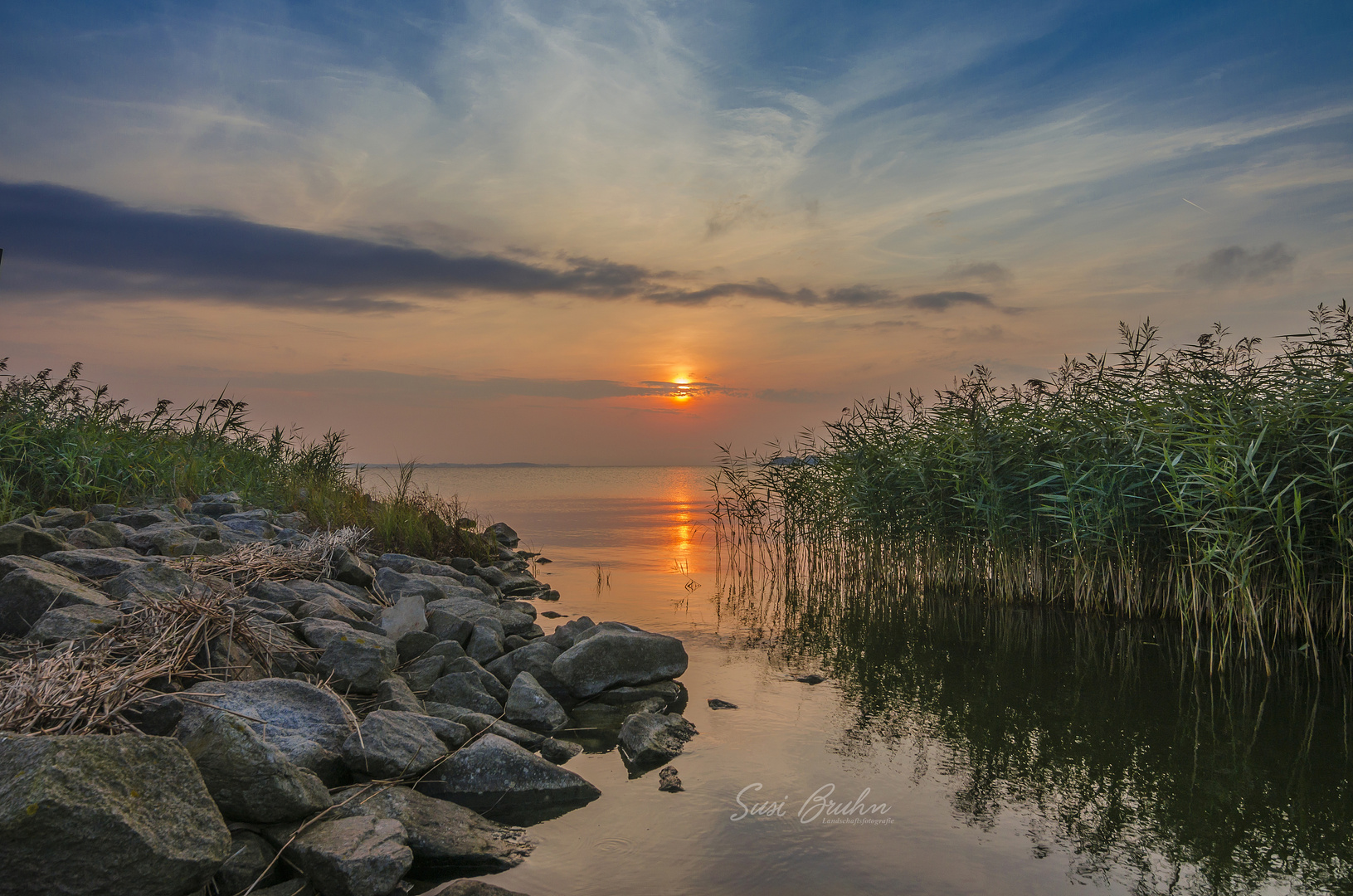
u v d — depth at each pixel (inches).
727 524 798.5
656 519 890.7
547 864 148.0
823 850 156.1
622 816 167.8
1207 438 305.1
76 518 310.2
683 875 145.3
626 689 253.0
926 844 159.6
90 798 112.3
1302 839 163.5
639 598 415.8
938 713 237.6
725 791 181.3
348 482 613.0
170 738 131.6
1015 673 282.0
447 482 1982.0
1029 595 408.8
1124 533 353.7
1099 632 343.3
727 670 284.0
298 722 170.7
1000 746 212.2
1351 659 292.7
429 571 383.2
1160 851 158.4
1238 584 291.3
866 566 456.8
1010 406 400.8
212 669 188.9
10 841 105.8
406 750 174.4
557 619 358.0
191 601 204.5
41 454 381.7
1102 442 357.7
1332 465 285.7
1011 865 152.0
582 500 1235.9
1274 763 201.9
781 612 386.0
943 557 430.3
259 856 133.0
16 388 420.8
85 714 149.7
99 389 445.1
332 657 215.2
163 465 444.8
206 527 340.5
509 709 222.7
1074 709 242.7
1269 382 314.8
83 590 205.6
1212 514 307.4
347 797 157.1
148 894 114.3
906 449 446.3
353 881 129.9
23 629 190.2
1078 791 185.3
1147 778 192.5
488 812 167.6
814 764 198.7
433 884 139.1
